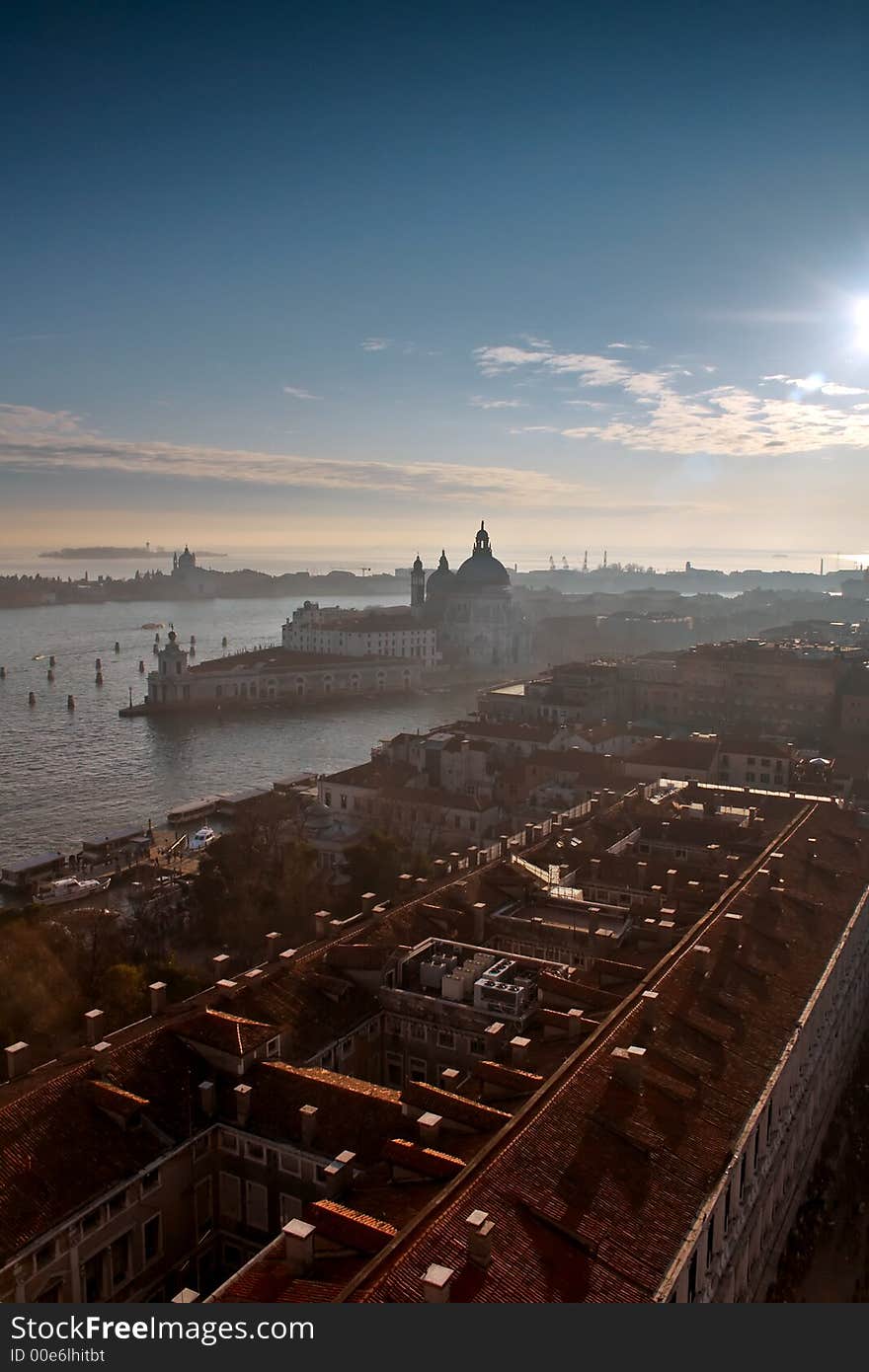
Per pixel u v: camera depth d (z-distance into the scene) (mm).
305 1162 63812
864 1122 96000
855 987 109812
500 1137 58344
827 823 138750
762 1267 71625
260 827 169375
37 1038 95062
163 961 116938
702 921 95312
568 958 96250
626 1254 52250
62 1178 59344
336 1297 45594
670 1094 66562
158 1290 63906
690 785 166625
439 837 191375
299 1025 78375
